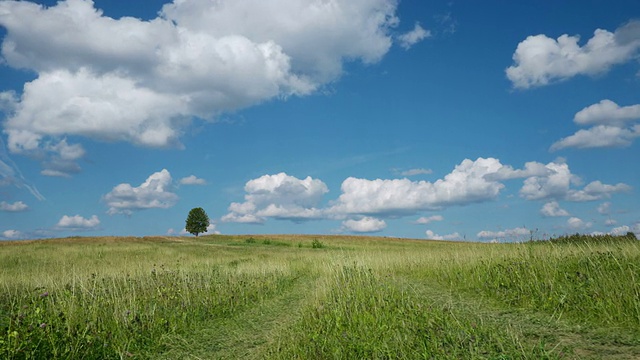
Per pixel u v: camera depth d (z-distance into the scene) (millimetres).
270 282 12438
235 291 10570
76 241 41469
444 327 5746
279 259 22469
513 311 7090
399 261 15305
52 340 5625
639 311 5906
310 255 25281
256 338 6855
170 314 8055
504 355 4492
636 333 5445
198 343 6695
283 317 8297
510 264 9922
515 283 8562
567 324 6055
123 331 6730
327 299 8336
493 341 5102
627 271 7453
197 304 8844
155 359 6012
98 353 5906
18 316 6082
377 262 15078
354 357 5082
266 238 53344
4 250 28500
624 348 4891
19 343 5418
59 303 7465
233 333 7234
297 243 43094
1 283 10773
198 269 15578
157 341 6648
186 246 38500
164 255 26344
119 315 7383
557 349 4883
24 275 12922
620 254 8656
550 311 6918
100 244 37906
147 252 28688
